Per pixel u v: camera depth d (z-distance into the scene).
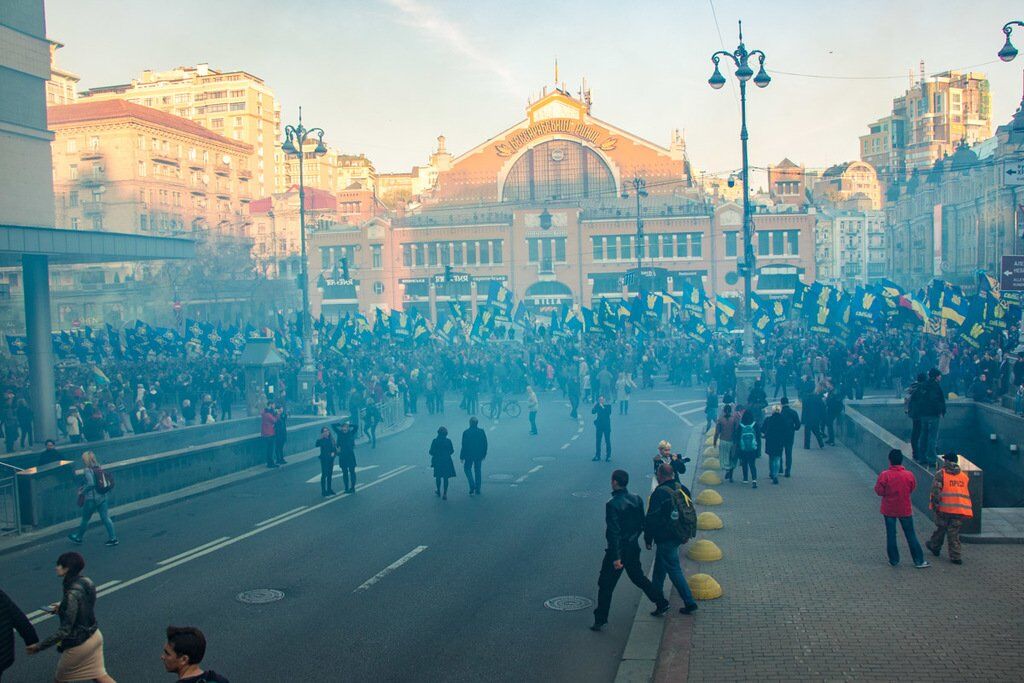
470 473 19.75
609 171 97.06
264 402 33.66
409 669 9.48
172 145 107.06
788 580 11.99
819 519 15.91
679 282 86.50
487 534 15.74
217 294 92.69
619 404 35.09
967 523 13.91
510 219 90.75
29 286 30.12
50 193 32.72
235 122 134.00
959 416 29.78
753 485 19.23
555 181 98.38
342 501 19.42
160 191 104.38
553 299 89.62
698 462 23.09
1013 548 13.44
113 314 88.88
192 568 13.88
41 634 11.01
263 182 138.12
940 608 10.62
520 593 12.17
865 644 9.45
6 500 16.55
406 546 14.98
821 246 133.88
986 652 9.15
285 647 10.20
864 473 20.80
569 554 14.21
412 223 93.00
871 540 14.20
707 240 86.69
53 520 16.92
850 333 39.75
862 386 33.06
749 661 9.04
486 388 43.75
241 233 117.19
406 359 43.62
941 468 12.99
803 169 113.06
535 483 20.88
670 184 95.94
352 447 20.52
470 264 91.56
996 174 67.38
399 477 22.56
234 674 9.38
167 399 37.94
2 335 67.56
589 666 9.52
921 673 8.62
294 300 98.19
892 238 118.62
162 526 17.28
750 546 14.00
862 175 167.38
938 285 37.06
